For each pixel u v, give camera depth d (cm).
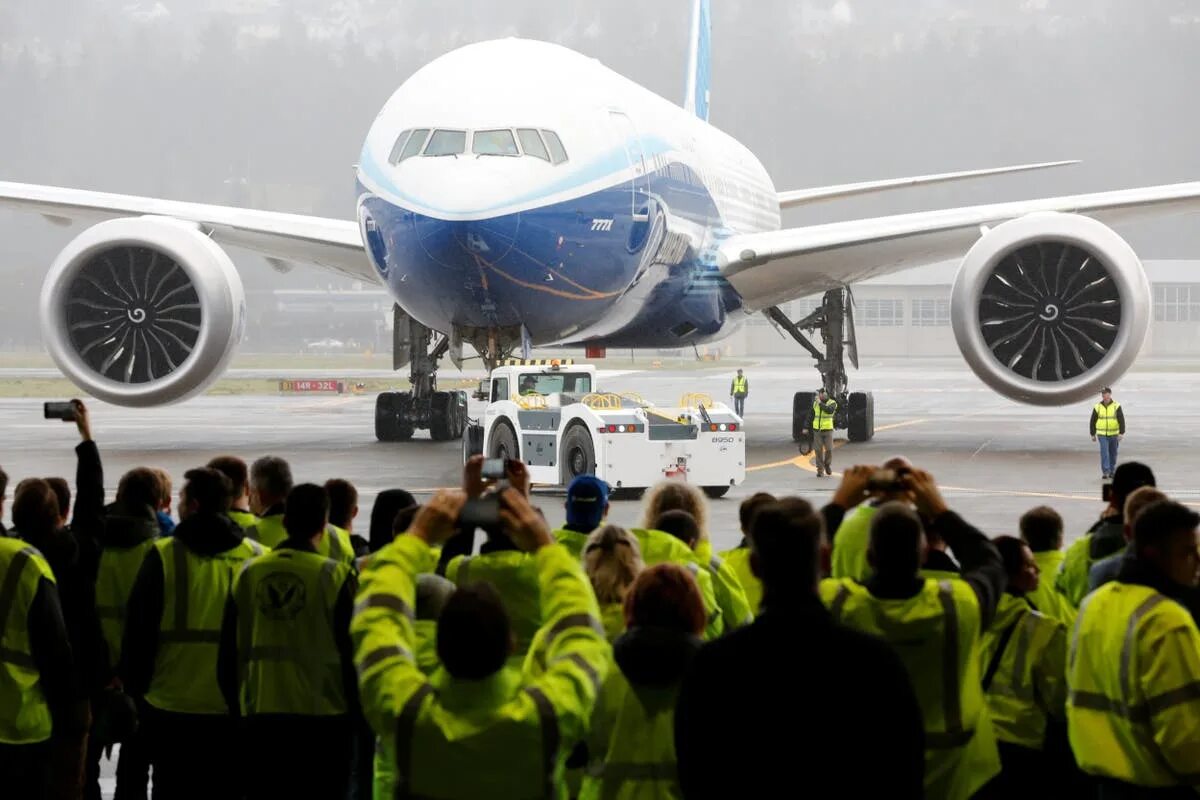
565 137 6191
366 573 1434
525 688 1359
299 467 6700
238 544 2125
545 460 6012
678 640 1475
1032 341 6575
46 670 1981
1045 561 2269
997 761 1736
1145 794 1647
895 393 15800
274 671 1942
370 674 1361
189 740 2123
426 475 6359
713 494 5909
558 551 1434
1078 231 6322
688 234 7206
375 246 6244
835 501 1805
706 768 1302
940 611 1625
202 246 6562
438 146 6144
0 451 7750
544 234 5984
